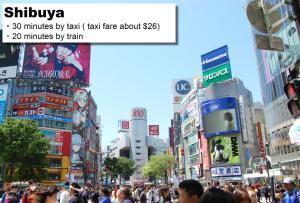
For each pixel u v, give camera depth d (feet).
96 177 361.92
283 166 153.79
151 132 645.51
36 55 269.64
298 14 19.94
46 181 239.30
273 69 163.12
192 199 11.09
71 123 265.75
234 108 225.76
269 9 23.45
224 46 248.11
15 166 152.05
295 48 127.44
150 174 390.83
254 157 197.67
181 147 350.64
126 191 28.73
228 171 218.18
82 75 277.44
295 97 17.21
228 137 223.10
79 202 29.27
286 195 28.09
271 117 171.32
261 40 23.86
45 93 256.93
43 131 248.52
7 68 257.96
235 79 242.37
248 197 16.52
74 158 260.62
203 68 256.93
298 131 20.75
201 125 271.49
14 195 30.68
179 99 416.46
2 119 250.37
